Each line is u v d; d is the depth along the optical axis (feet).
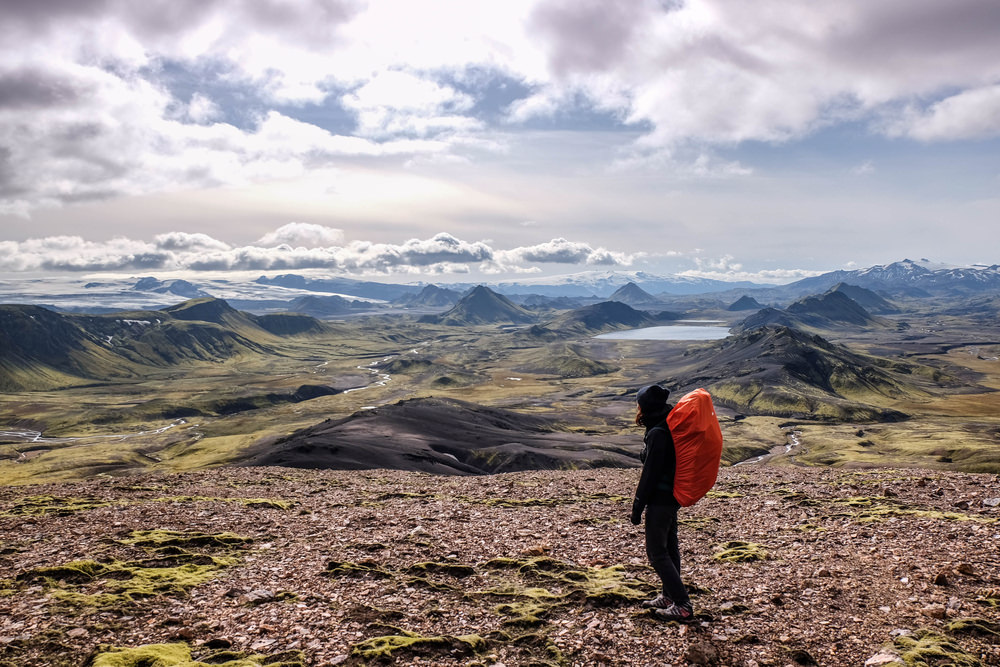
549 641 30.94
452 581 42.32
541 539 55.06
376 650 29.09
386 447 290.97
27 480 492.13
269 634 31.96
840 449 605.31
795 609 35.14
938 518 55.42
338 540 53.98
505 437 440.45
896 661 27.07
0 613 34.06
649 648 30.19
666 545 34.91
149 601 36.68
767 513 67.10
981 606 34.14
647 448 34.14
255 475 115.14
